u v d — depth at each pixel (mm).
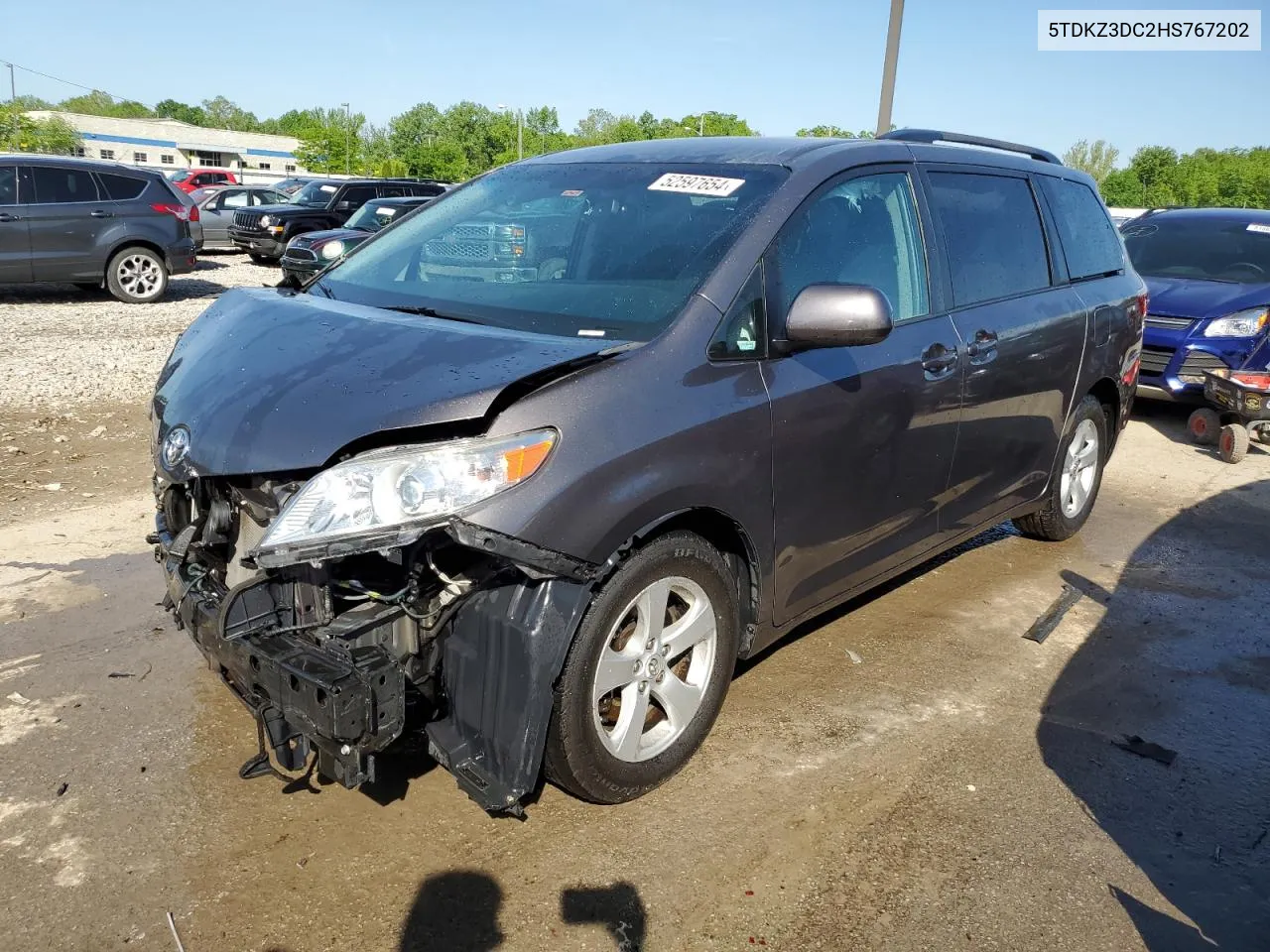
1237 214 9695
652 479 2633
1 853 2668
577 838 2811
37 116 68375
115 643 3840
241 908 2506
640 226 3332
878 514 3596
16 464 6031
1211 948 2510
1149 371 8461
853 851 2809
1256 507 6312
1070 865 2797
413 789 3004
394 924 2473
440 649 2631
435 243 3693
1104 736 3490
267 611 2588
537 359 2605
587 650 2645
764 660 3918
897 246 3691
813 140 3750
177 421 2785
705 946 2447
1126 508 6203
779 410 3027
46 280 12695
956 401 3836
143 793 2939
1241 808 3104
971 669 3938
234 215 19578
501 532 2371
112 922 2447
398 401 2457
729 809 2967
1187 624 4469
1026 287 4453
